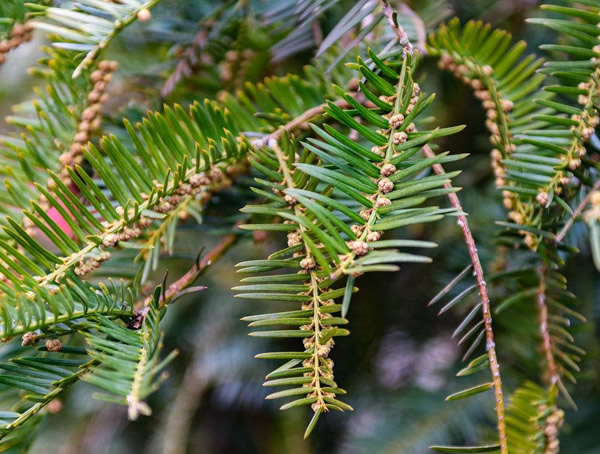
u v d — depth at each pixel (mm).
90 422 992
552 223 640
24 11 669
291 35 776
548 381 726
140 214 616
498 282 755
